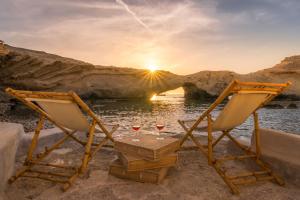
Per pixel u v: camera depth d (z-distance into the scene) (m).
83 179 2.94
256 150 3.11
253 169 3.33
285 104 40.84
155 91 59.94
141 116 25.19
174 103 45.28
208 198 2.53
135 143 3.04
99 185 2.79
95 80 49.81
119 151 3.14
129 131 6.82
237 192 2.60
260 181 2.96
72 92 2.47
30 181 2.86
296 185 2.80
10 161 2.72
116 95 54.00
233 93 2.53
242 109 2.85
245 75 58.09
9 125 3.47
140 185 2.81
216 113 22.84
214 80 57.88
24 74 37.06
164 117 24.62
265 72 58.62
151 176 2.85
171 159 3.03
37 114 24.20
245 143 3.78
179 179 2.99
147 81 56.59
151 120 22.12
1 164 2.44
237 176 2.78
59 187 2.73
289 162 2.86
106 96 53.53
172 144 3.17
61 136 4.62
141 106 37.81
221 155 3.95
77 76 45.84
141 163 2.86
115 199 2.48
